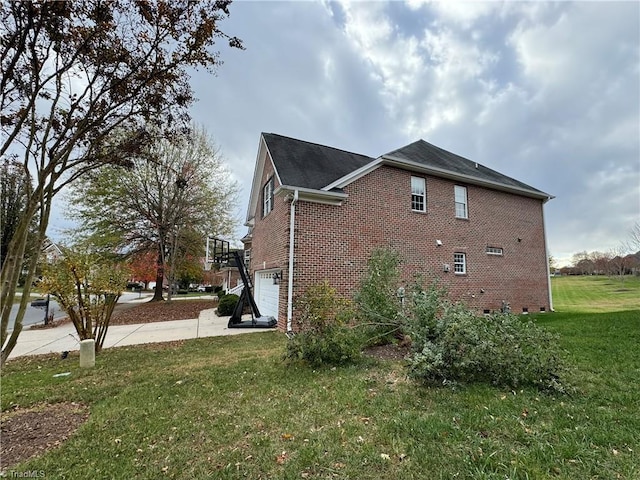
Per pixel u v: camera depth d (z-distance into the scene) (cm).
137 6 309
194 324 1114
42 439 314
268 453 278
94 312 686
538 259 1450
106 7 288
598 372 468
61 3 251
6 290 231
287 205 945
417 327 486
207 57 367
